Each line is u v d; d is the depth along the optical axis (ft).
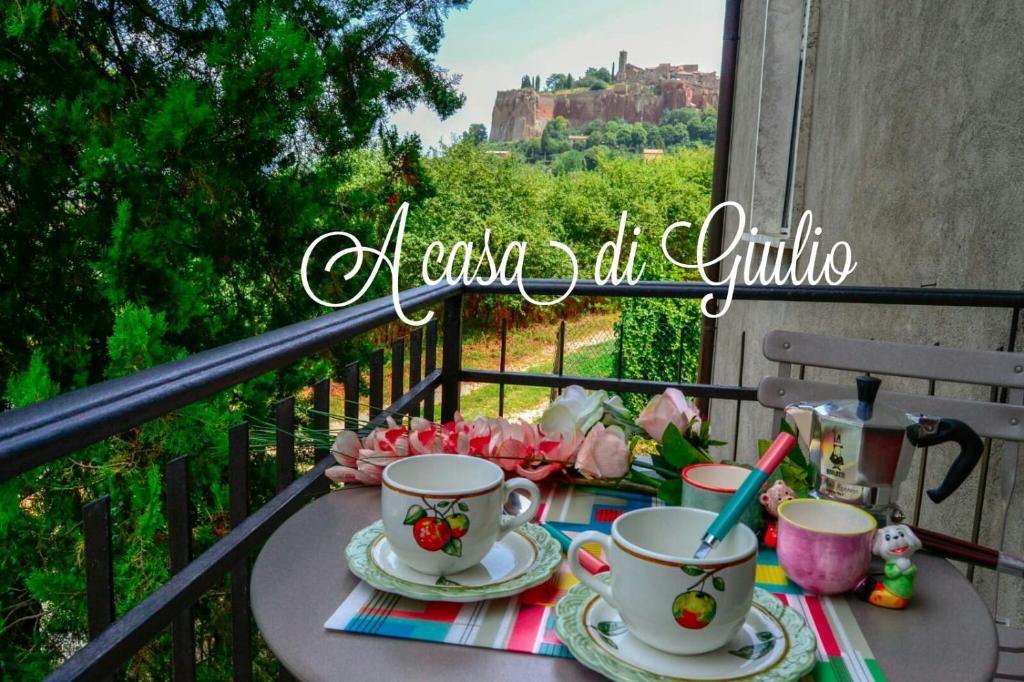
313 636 2.32
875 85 11.43
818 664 2.27
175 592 2.99
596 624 2.36
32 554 10.71
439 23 16.55
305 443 4.10
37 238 12.43
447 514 2.57
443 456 2.90
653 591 2.15
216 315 13.87
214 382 3.15
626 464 3.42
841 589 2.64
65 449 2.38
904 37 10.43
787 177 17.28
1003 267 7.70
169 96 11.49
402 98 16.90
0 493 9.53
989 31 8.20
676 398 3.72
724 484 3.20
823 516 2.89
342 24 15.52
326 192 14.67
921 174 9.75
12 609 10.90
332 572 2.74
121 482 11.07
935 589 2.77
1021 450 7.01
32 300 12.59
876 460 3.21
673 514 2.48
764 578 2.82
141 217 11.60
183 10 13.52
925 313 9.45
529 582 2.58
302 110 13.14
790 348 5.53
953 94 8.96
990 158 8.07
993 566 3.10
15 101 12.13
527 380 7.30
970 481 7.78
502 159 47.11
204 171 12.10
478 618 2.44
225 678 11.35
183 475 3.30
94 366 12.85
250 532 3.43
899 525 2.79
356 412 4.81
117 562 10.73
